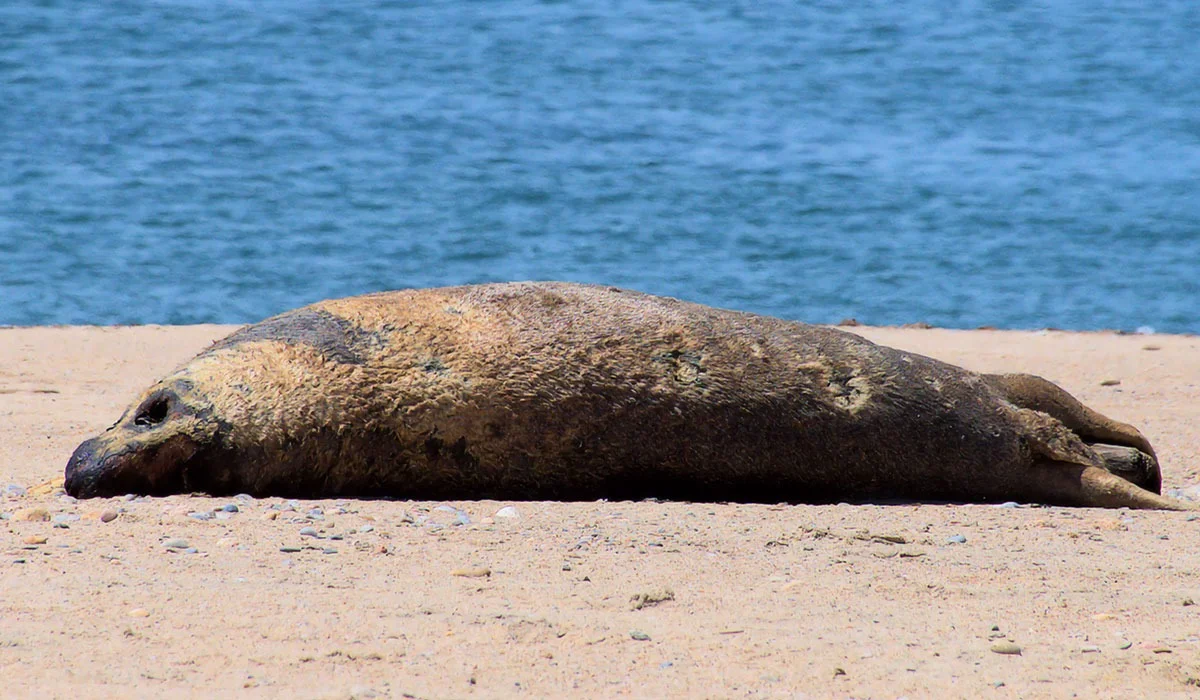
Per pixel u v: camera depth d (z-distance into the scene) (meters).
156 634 21.36
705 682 20.08
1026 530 29.84
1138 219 103.94
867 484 33.25
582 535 28.22
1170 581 25.59
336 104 141.12
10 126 128.00
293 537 27.47
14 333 61.91
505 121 135.50
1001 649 21.45
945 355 59.78
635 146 126.62
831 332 34.22
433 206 106.81
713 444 32.41
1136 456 34.78
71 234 95.62
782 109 142.25
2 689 19.05
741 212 106.06
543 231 100.62
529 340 32.38
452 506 31.17
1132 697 19.72
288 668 20.16
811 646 21.61
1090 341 63.69
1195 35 180.50
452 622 22.27
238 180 112.94
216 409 31.44
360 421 31.62
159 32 173.50
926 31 182.88
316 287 85.38
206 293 83.06
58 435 41.75
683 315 33.34
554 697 19.41
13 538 26.75
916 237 99.38
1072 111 141.38
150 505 29.94
